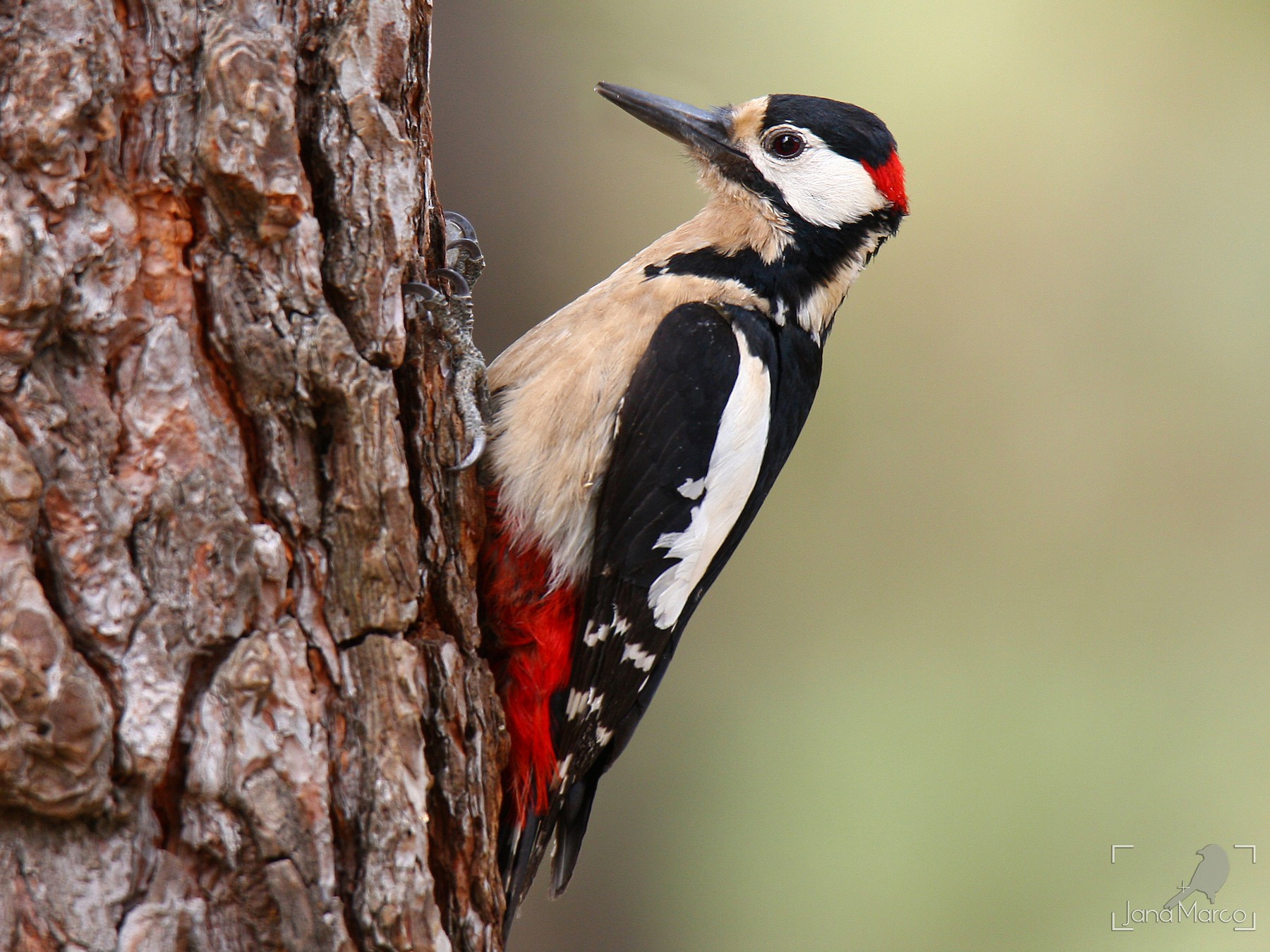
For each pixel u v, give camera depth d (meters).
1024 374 14.66
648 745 13.73
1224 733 13.84
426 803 5.04
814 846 13.32
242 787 4.48
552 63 12.56
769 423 7.57
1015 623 14.23
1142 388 14.66
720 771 13.67
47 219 4.26
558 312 7.12
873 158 8.00
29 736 4.05
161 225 4.51
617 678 7.07
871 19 13.95
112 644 4.29
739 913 13.12
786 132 7.93
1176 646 14.28
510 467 6.51
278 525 4.71
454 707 5.29
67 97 4.25
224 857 4.46
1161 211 14.80
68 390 4.29
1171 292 14.76
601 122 12.55
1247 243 14.72
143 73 4.47
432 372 5.51
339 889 4.71
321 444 4.82
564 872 7.65
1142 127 14.71
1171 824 13.41
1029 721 13.76
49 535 4.21
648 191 12.70
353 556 4.84
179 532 4.45
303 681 4.70
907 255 14.51
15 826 4.12
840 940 12.98
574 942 13.12
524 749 6.60
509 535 6.52
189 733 4.42
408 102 5.30
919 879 13.15
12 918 4.10
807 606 14.11
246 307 4.62
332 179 4.84
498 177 12.41
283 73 4.61
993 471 14.45
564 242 12.54
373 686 4.86
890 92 14.29
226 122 4.49
